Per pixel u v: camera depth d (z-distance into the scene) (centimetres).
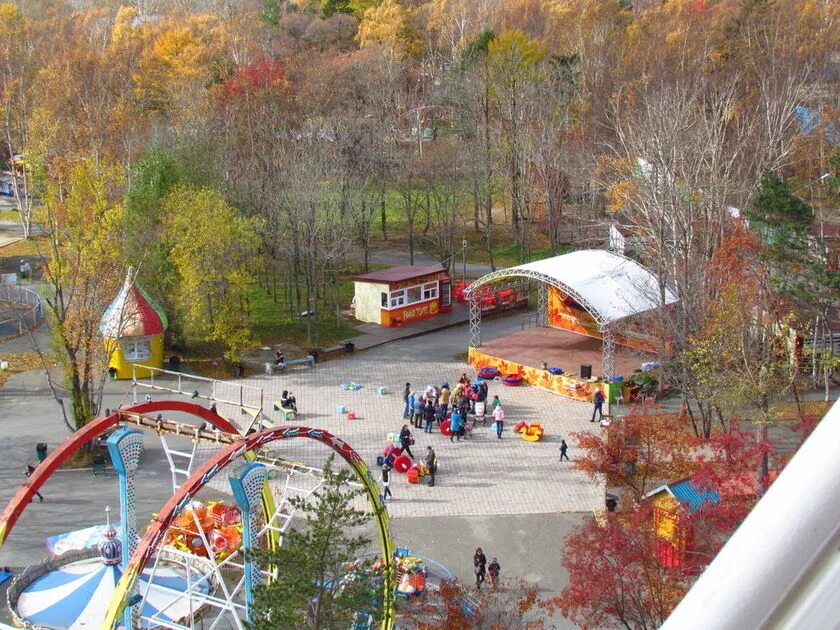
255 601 2509
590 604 2991
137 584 2875
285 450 5088
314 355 6550
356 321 7412
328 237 7431
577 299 5691
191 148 7556
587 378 5766
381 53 11781
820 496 256
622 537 2998
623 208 6831
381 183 8788
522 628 3219
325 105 9888
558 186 8338
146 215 6372
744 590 260
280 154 7862
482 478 4744
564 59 10025
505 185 9056
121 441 3120
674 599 2848
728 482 3247
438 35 14212
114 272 5359
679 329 4972
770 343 4609
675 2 12325
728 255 4800
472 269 8869
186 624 3472
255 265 6531
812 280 4891
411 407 5412
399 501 4503
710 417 4603
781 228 4841
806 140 7794
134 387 5219
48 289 7194
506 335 6762
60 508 4409
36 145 6856
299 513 4316
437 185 9062
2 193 11606
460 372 6331
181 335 6544
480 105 9506
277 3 16462
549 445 5131
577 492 4588
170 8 18012
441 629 2969
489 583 3741
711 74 9738
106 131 8788
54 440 5150
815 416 3884
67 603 3431
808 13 10744
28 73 10688
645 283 5419
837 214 6831
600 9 12394
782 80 8769
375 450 5084
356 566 2688
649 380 5738
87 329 4981
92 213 5044
